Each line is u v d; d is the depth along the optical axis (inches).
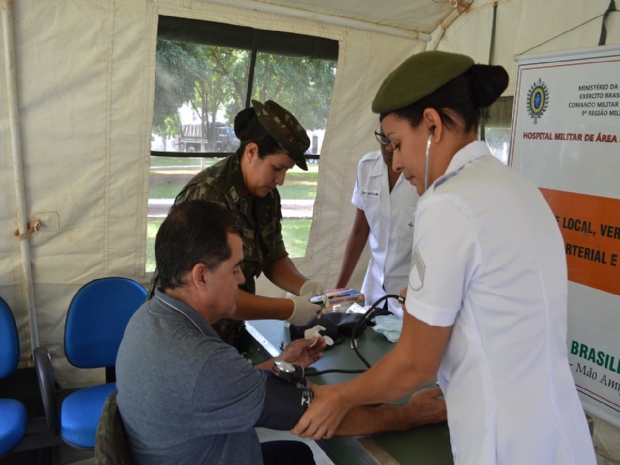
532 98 85.0
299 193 119.6
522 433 35.4
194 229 42.7
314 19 105.1
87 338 95.0
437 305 35.0
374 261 99.9
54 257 96.2
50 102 89.1
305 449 63.4
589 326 78.0
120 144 95.7
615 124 72.4
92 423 81.0
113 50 90.7
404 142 38.4
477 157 37.8
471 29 105.5
